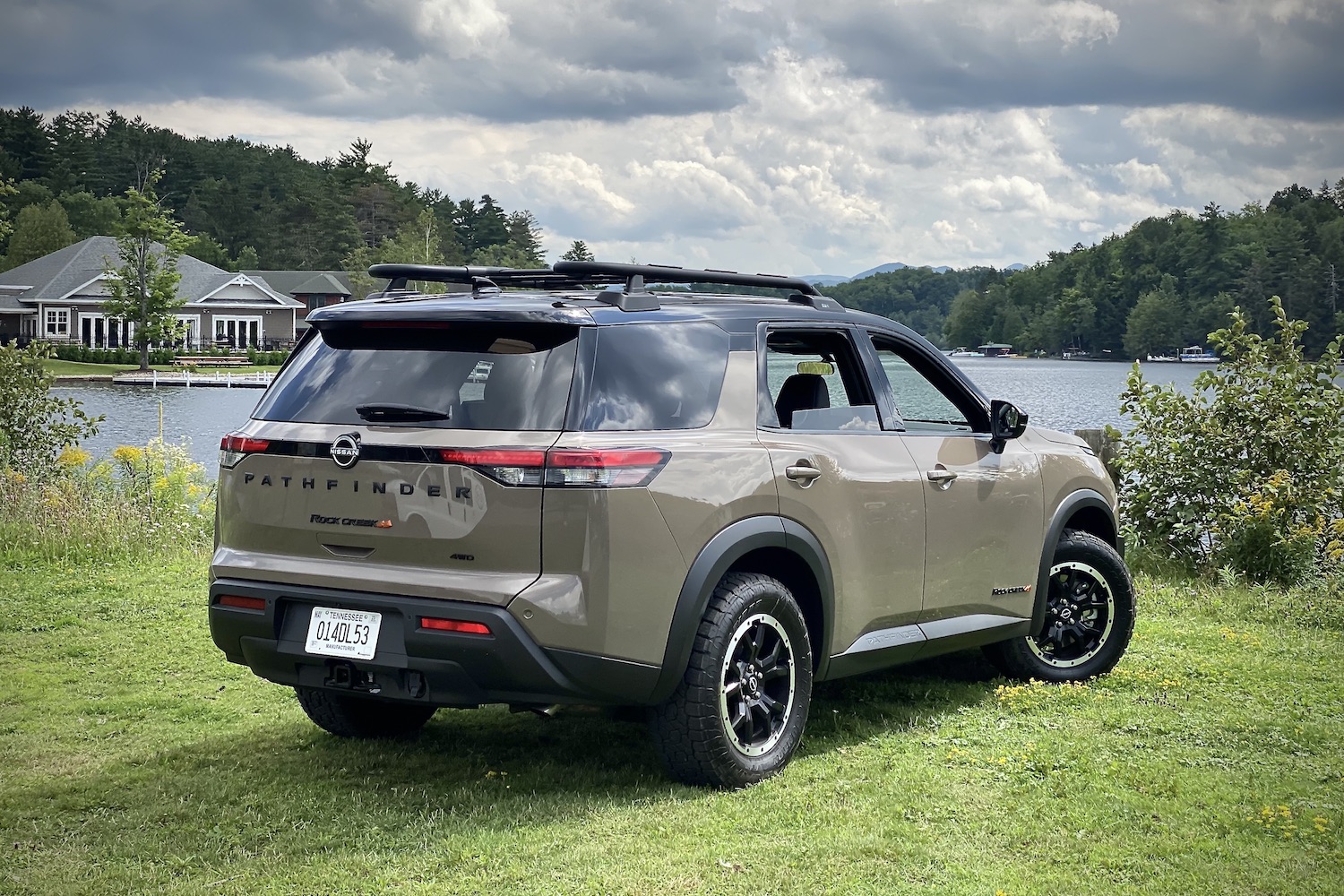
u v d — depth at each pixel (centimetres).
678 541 457
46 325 8419
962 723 578
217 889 390
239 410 4578
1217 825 447
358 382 472
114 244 8812
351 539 457
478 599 434
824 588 516
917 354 603
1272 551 1006
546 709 464
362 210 18700
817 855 415
